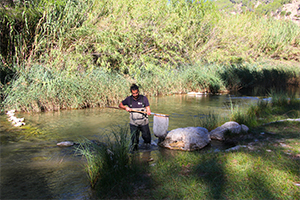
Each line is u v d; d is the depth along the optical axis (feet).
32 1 40.60
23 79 31.78
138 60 45.37
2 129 22.15
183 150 17.26
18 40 35.22
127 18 46.42
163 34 50.70
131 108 17.60
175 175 12.03
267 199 9.71
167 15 54.08
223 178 11.51
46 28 38.73
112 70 42.29
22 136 20.13
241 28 76.95
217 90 51.42
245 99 41.34
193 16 62.59
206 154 14.92
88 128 22.65
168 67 50.08
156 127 18.65
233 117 24.03
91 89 34.68
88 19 42.04
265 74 60.95
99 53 41.24
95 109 32.68
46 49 37.78
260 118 24.91
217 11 74.64
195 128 18.97
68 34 38.86
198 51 61.82
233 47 67.82
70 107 33.12
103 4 44.98
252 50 76.74
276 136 18.22
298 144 15.96
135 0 50.24
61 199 10.48
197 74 52.31
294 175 11.51
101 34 40.47
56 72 34.55
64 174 13.05
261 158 13.50
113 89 36.70
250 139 18.19
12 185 11.78
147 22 47.98
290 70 67.72
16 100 29.99
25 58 35.96
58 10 41.11
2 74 32.81
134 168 12.71
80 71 37.60
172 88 48.96
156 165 13.37
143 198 10.18
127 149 14.40
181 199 9.96
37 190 11.29
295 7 343.26
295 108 28.45
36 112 30.12
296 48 85.30
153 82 45.62
